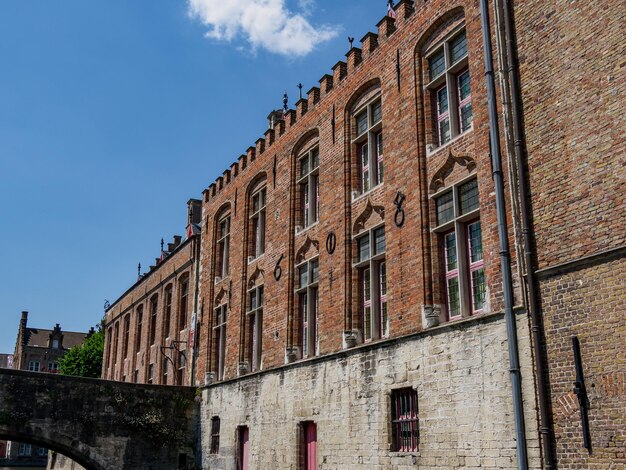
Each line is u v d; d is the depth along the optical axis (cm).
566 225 1251
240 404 2447
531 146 1350
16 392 2384
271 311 2369
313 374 2005
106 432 2528
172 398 2736
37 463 8919
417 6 1800
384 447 1638
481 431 1356
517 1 1441
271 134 2606
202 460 2648
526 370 1273
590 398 1152
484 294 1473
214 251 3008
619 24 1214
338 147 2105
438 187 1642
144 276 4153
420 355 1565
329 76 2234
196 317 3061
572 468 1162
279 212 2442
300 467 2011
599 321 1162
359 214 1950
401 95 1817
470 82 1565
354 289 1922
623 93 1187
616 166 1178
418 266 1634
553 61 1334
